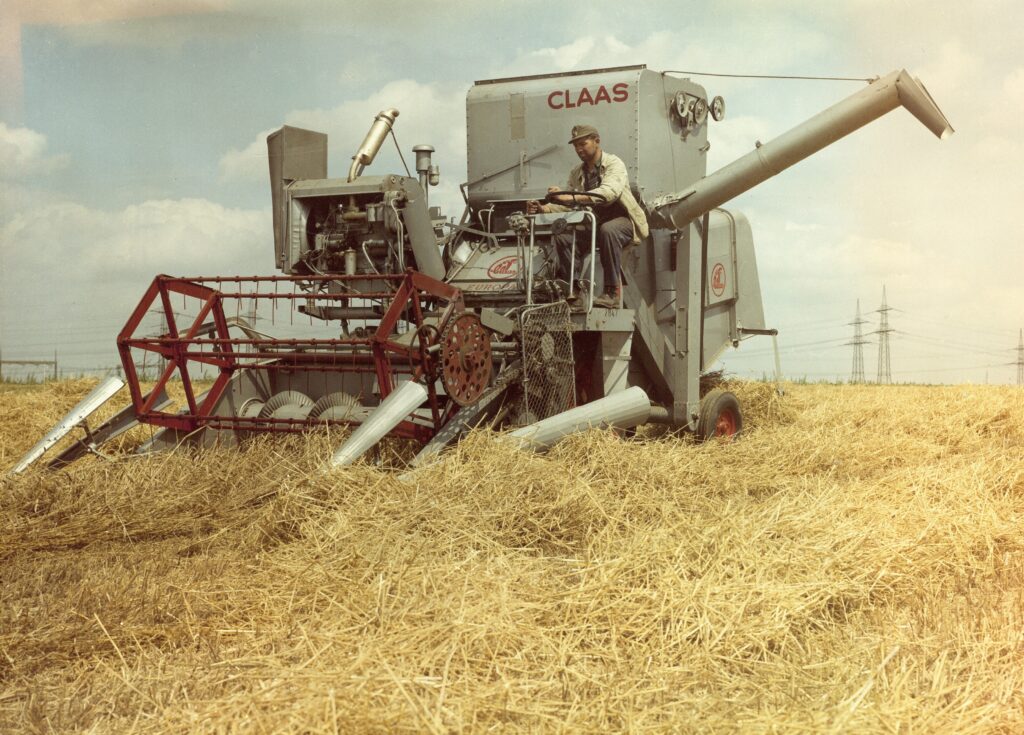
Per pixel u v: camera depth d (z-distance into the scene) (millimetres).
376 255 8172
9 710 3182
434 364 6707
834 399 13266
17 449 8836
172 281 7613
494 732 2875
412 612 3795
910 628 3895
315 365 7812
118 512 5836
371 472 5648
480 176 9711
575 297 7645
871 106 8258
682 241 9383
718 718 2988
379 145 8461
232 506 5902
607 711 3051
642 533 4883
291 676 3203
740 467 7398
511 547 4957
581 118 9203
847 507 5672
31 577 4625
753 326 11477
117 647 3643
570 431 6938
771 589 4059
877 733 2871
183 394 13102
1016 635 3729
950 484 6535
